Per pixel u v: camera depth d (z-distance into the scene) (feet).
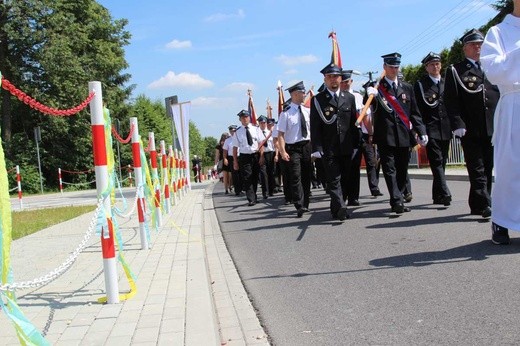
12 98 117.80
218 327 13.35
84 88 117.80
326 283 16.11
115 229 15.29
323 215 30.37
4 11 109.81
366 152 36.68
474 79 22.72
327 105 26.48
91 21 134.00
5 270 9.26
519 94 16.89
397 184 26.84
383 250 19.42
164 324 12.50
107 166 14.69
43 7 111.14
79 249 11.31
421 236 20.99
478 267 15.74
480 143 23.38
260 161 42.68
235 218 33.96
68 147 123.95
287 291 15.83
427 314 12.47
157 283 16.58
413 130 26.43
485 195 23.48
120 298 14.97
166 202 35.73
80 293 15.93
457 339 10.86
